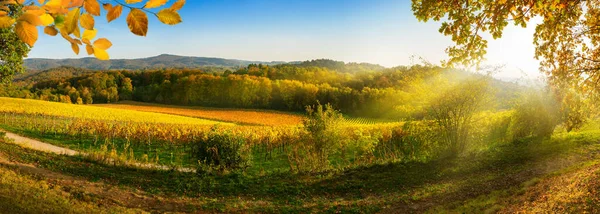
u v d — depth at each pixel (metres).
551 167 14.36
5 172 11.69
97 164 15.95
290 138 26.56
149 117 57.50
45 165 14.30
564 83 6.22
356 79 116.12
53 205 9.37
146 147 28.59
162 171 16.00
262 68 140.50
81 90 99.88
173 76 118.00
